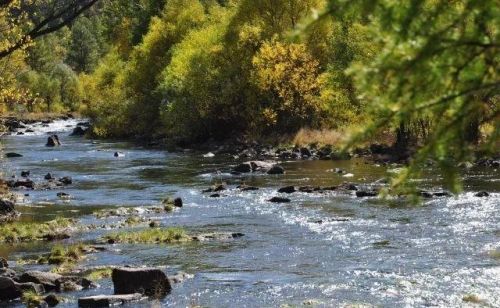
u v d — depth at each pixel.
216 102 62.19
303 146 52.59
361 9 4.36
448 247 20.97
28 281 18.00
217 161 49.75
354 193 32.50
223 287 17.66
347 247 21.64
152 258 21.27
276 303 16.06
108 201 33.25
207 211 29.66
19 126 96.00
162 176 42.25
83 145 67.31
